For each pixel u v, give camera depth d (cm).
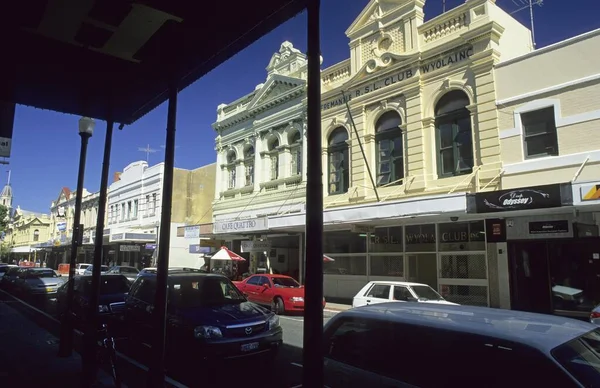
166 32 529
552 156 1384
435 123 1714
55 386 608
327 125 2123
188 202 3569
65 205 5962
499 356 296
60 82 661
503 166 1482
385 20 1922
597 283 1321
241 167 2692
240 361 734
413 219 1569
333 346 402
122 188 4156
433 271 1688
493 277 1510
